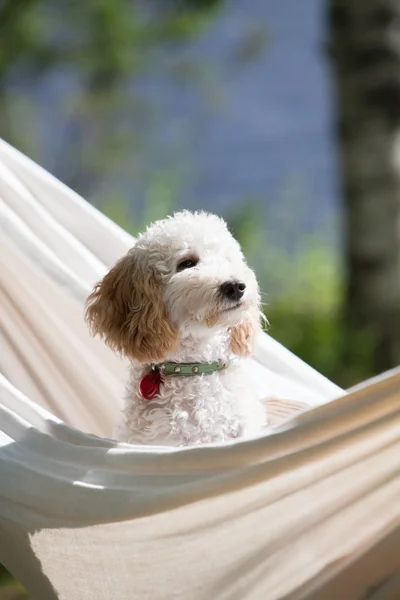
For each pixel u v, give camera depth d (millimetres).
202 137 6406
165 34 5473
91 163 5918
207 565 1677
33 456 1766
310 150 6711
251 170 6508
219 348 1944
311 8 7012
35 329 2035
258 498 1626
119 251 2141
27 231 2051
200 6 5340
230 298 1913
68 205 2145
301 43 7102
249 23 6391
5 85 5613
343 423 1579
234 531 1653
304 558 1649
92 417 2078
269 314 3834
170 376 1917
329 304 3809
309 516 1631
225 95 6312
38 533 1742
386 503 1606
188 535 1664
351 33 3275
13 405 1835
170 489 1657
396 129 3273
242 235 4352
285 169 6492
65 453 1752
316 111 7047
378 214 3277
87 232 2146
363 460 1593
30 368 2031
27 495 1741
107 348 2064
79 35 5422
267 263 4246
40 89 5816
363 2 3246
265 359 2074
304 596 1657
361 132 3281
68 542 1726
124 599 1724
